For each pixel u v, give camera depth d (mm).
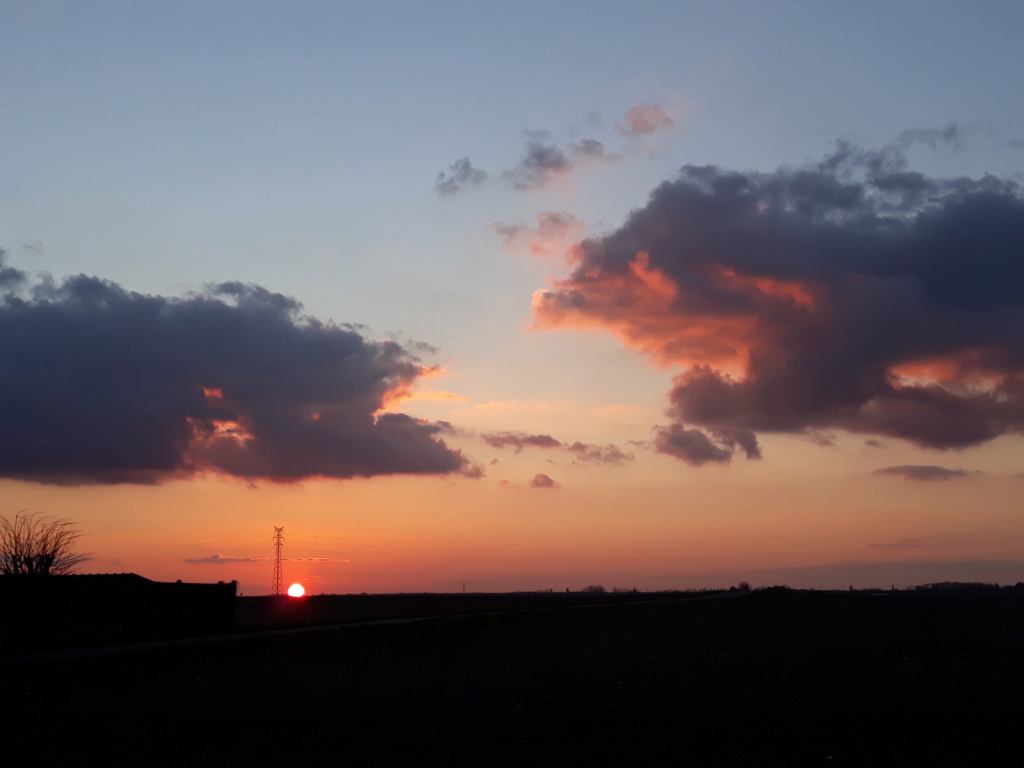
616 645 39938
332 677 26734
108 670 26141
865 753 16922
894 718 20562
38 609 38719
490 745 17188
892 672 29516
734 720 20172
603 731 18750
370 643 38781
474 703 22141
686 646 39531
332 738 17516
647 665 31312
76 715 19062
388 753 16312
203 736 17312
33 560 52750
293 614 73625
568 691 24422
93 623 40688
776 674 28812
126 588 42406
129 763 14922
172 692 22875
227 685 24422
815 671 29719
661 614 68688
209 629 45094
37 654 29438
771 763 16047
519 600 136750
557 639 43344
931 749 17312
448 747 16938
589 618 62219
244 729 18125
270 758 15664
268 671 27797
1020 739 18328
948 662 32875
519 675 28000
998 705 22469
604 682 26469
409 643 39562
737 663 32125
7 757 15039
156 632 42875
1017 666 31641
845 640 43281
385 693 23594
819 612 71000
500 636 44875
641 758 16312
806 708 21859
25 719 18406
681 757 16453
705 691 24641
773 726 19500
